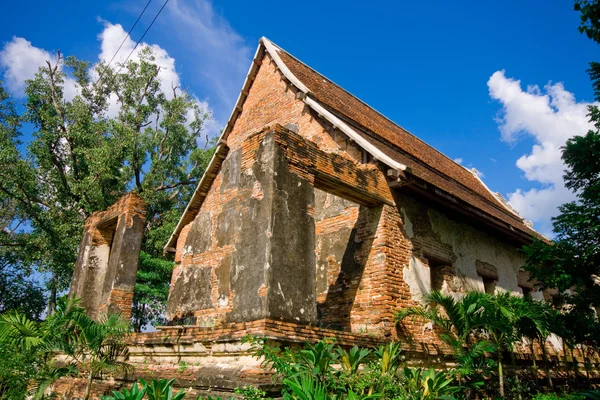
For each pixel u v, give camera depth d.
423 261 10.23
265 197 7.42
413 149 14.73
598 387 12.37
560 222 9.20
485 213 11.31
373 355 7.08
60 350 8.65
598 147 10.19
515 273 13.77
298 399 4.86
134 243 11.41
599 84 10.33
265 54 14.50
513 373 10.80
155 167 24.77
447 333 8.55
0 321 8.38
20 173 20.09
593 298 9.65
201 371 6.69
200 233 14.53
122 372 8.23
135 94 25.31
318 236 10.88
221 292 12.71
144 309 22.56
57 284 21.86
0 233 22.86
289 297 6.95
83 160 23.14
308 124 12.05
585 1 6.86
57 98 23.59
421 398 5.87
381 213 9.73
